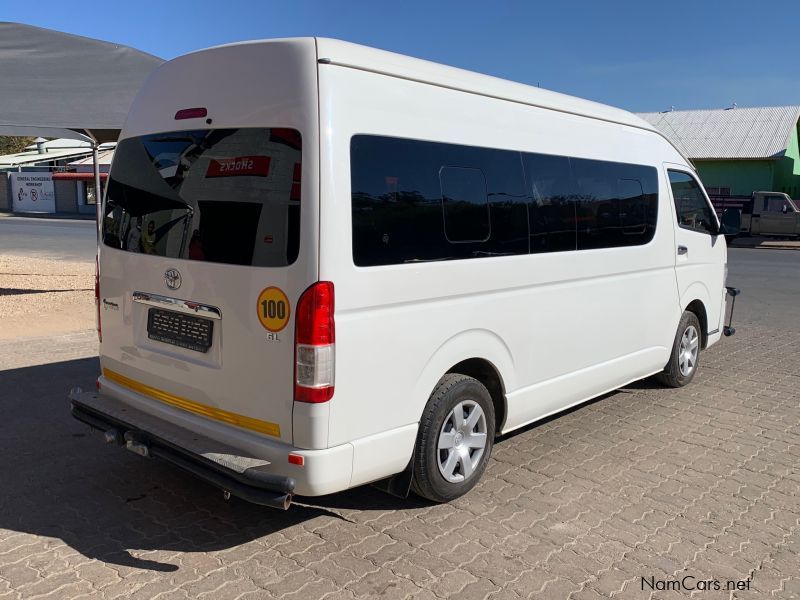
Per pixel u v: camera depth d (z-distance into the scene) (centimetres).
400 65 360
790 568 349
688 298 630
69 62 972
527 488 433
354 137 329
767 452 502
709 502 419
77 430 519
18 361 712
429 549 358
